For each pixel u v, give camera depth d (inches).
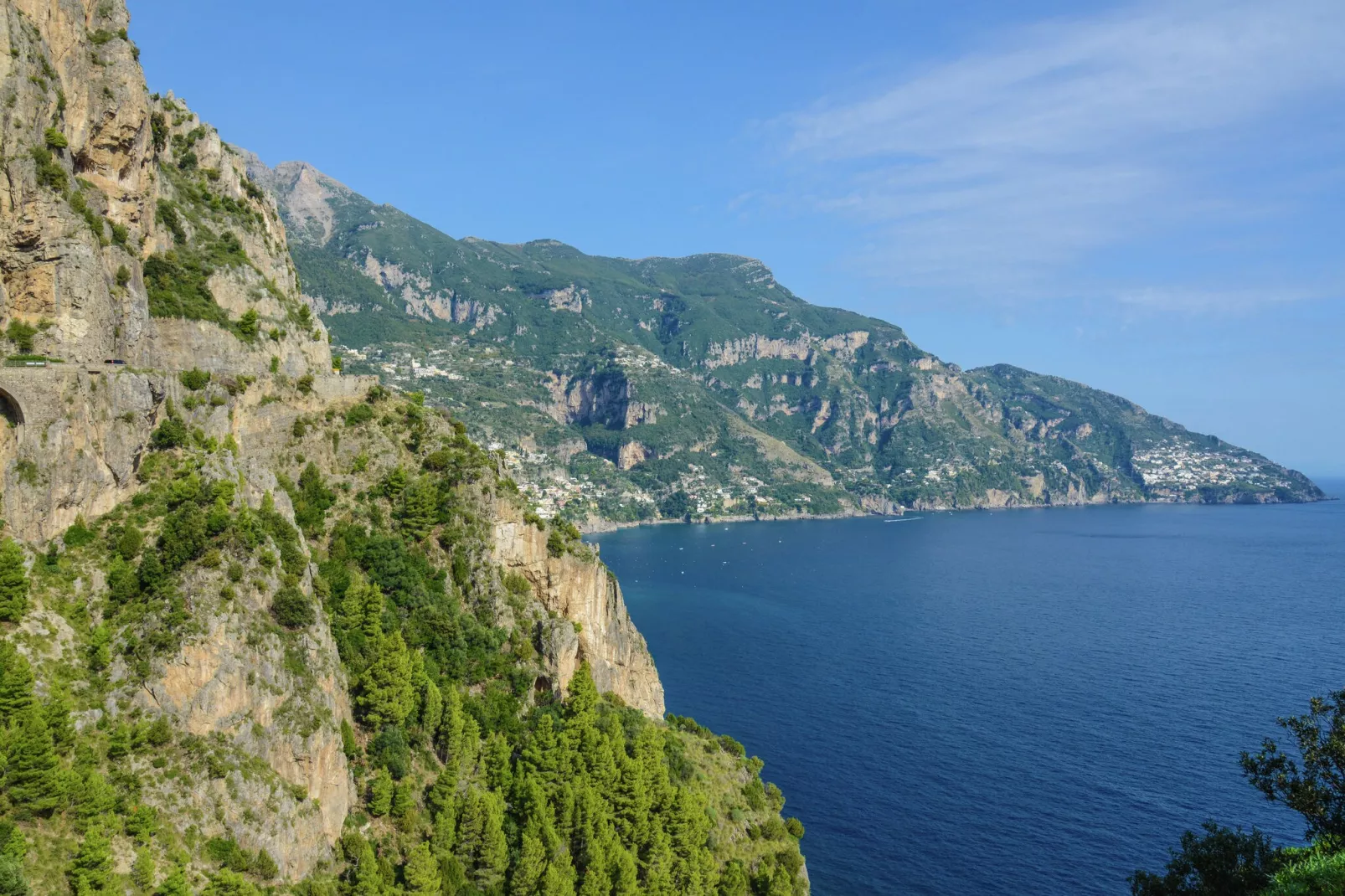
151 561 2871.6
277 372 4473.4
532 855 3437.5
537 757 3922.2
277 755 2866.6
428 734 3708.2
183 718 2694.4
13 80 3115.2
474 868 3398.1
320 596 3597.4
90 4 3654.0
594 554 5315.0
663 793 4156.0
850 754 6692.9
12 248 3090.6
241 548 3041.3
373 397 4857.3
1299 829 5452.8
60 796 2324.1
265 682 2901.1
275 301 4734.3
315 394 4611.2
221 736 2736.2
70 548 2886.3
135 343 3607.3
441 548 4547.2
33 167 3134.8
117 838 2391.7
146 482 3211.1
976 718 7480.3
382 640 3703.3
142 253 3907.5
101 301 3319.4
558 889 3358.8
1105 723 7308.1
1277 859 2369.6
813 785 6166.3
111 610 2795.3
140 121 3747.5
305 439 4426.7
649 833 3978.8
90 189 3545.8
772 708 7736.2
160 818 2504.9
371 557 4188.0
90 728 2536.9
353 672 3585.1
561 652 4549.7
